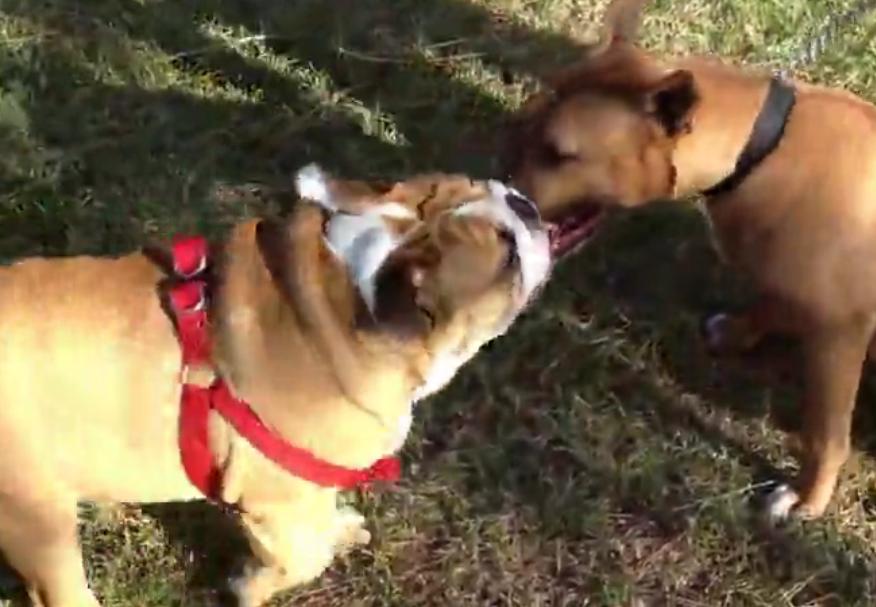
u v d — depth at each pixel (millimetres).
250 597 1328
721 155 1278
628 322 1573
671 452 1472
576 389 1518
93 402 1085
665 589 1377
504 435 1480
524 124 1344
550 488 1442
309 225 1075
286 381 1069
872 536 1411
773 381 1525
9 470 1110
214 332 1078
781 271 1305
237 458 1115
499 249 1062
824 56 1765
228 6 1855
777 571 1390
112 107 1739
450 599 1373
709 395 1518
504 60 1821
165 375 1083
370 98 1777
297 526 1204
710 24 1843
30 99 1736
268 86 1772
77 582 1242
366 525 1415
